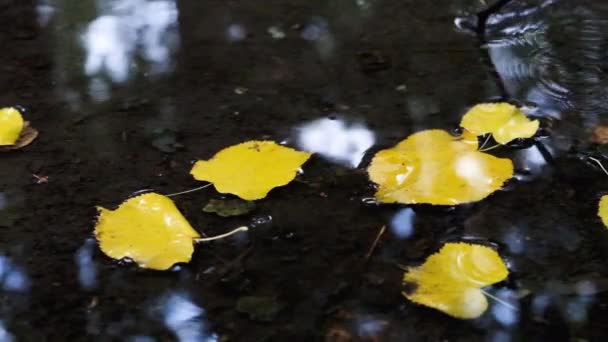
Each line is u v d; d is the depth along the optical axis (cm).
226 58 102
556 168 92
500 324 83
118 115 97
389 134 95
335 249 88
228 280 86
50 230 89
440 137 93
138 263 87
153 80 100
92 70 102
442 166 91
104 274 87
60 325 84
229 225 89
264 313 84
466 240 88
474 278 85
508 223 89
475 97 97
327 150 94
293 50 103
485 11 103
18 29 106
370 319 84
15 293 86
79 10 108
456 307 84
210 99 98
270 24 106
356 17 106
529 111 96
